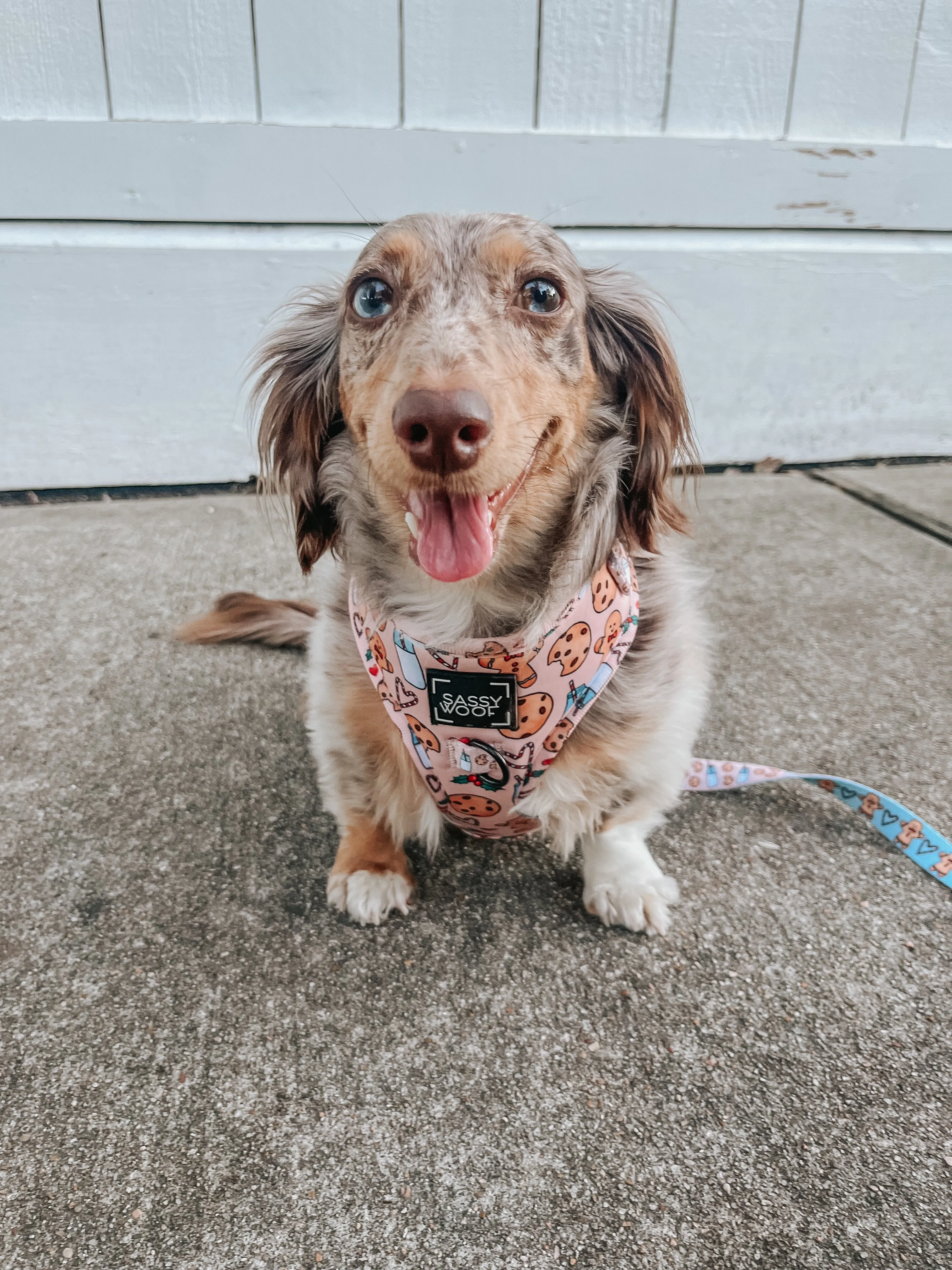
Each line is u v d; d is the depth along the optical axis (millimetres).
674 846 394
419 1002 319
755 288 786
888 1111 284
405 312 304
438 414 253
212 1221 252
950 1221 254
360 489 336
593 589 320
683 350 798
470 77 693
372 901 352
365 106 689
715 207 762
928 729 470
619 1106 284
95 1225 251
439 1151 271
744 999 321
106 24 634
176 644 542
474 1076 293
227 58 659
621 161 735
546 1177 264
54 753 442
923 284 811
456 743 319
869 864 384
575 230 752
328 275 721
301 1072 294
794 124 750
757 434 844
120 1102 283
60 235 675
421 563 278
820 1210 256
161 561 645
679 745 359
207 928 348
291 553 661
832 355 824
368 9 661
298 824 405
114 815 404
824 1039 306
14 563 633
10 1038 302
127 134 660
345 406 335
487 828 363
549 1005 318
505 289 312
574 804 351
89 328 702
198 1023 310
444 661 306
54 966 329
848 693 502
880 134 768
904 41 740
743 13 709
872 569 650
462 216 327
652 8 695
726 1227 252
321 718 372
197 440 755
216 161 680
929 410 860
